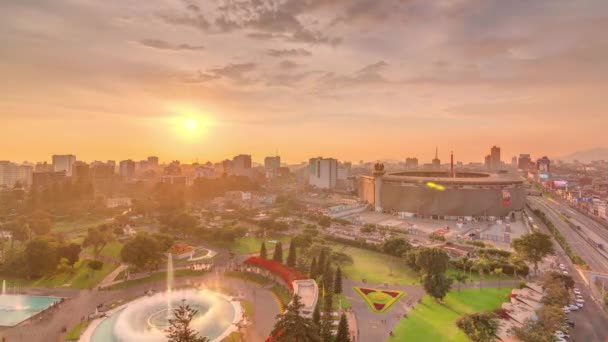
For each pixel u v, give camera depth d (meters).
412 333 121.06
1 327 127.50
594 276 171.88
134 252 174.62
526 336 110.50
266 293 155.88
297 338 91.38
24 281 172.12
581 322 127.19
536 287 155.00
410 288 162.62
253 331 122.44
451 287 160.12
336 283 149.75
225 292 156.25
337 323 125.62
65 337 119.38
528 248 179.62
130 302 146.38
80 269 188.75
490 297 150.62
